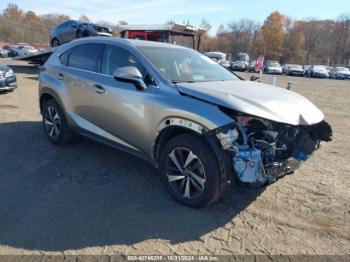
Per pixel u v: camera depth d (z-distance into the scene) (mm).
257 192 4203
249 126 3498
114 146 4574
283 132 3660
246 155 3342
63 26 18969
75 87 4957
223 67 5223
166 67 4242
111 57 4625
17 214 3535
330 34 93500
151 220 3512
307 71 40906
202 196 3586
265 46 89062
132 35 16562
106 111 4504
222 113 3438
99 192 4059
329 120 9391
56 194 3975
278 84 23984
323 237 3352
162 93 3908
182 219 3551
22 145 5543
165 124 3771
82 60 5027
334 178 4773
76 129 5098
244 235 3334
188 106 3605
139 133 4129
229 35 94000
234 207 3826
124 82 4176
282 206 3908
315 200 4082
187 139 3613
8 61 24359
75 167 4738
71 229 3312
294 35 90312
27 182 4254
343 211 3854
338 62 88812
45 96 5645
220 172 3451
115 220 3488
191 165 3682
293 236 3350
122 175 4531
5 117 7359
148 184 4301
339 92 19562
